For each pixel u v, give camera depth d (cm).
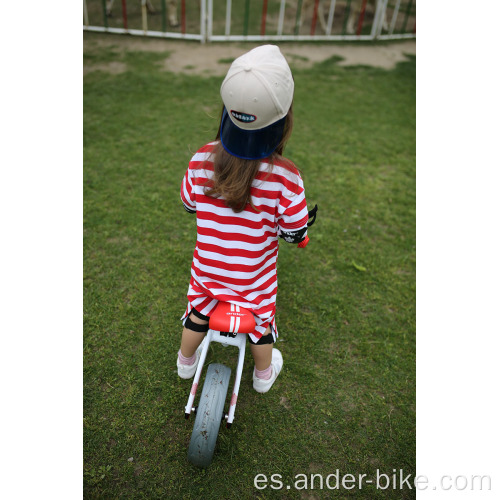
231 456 180
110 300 240
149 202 312
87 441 181
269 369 186
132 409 194
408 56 656
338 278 267
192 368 192
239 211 141
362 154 394
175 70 537
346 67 595
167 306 239
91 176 333
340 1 816
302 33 707
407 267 278
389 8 832
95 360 211
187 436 186
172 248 276
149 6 710
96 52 572
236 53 604
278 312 243
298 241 152
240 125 129
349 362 220
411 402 204
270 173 136
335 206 324
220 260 150
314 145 402
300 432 191
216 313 153
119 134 392
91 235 279
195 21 707
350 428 193
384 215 320
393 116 470
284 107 128
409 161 390
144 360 213
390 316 246
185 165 355
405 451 187
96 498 165
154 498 167
